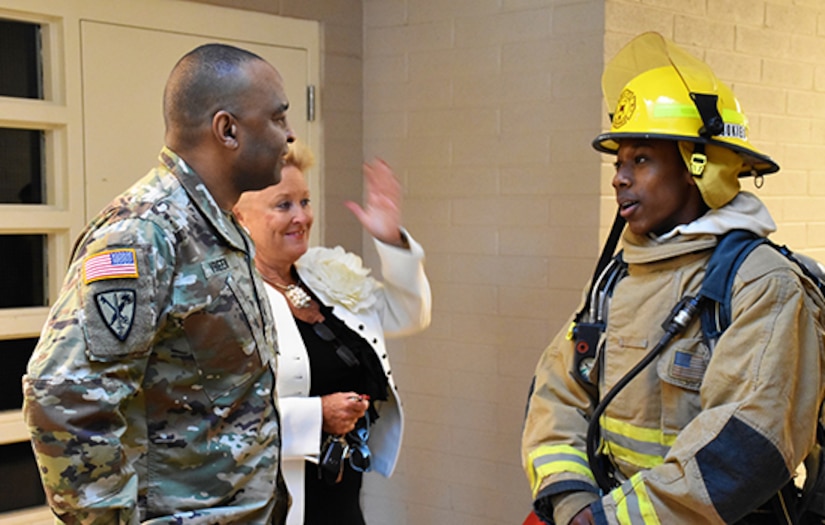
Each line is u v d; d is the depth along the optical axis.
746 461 1.70
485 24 3.40
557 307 3.26
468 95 3.46
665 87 1.97
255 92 1.68
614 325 2.00
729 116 1.95
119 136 2.94
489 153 3.42
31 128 2.80
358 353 2.49
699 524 1.75
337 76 3.62
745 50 3.71
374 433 2.61
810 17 4.00
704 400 1.81
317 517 2.37
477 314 3.48
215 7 3.18
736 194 1.96
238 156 1.68
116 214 1.58
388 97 3.68
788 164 3.98
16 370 2.80
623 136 1.95
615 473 2.00
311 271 2.51
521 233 3.35
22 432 2.77
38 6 2.74
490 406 3.46
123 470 1.50
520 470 3.39
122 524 1.49
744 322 1.77
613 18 3.13
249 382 1.69
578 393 2.13
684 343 1.86
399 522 3.74
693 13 3.46
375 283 2.64
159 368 1.59
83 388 1.44
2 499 2.77
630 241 2.04
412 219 3.65
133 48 2.96
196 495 1.63
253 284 1.74
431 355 3.61
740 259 1.84
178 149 1.68
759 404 1.72
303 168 2.46
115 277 1.49
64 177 2.84
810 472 1.96
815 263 2.04
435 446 3.62
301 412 2.24
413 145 3.62
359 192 3.73
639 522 1.79
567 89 3.20
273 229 2.39
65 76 2.81
